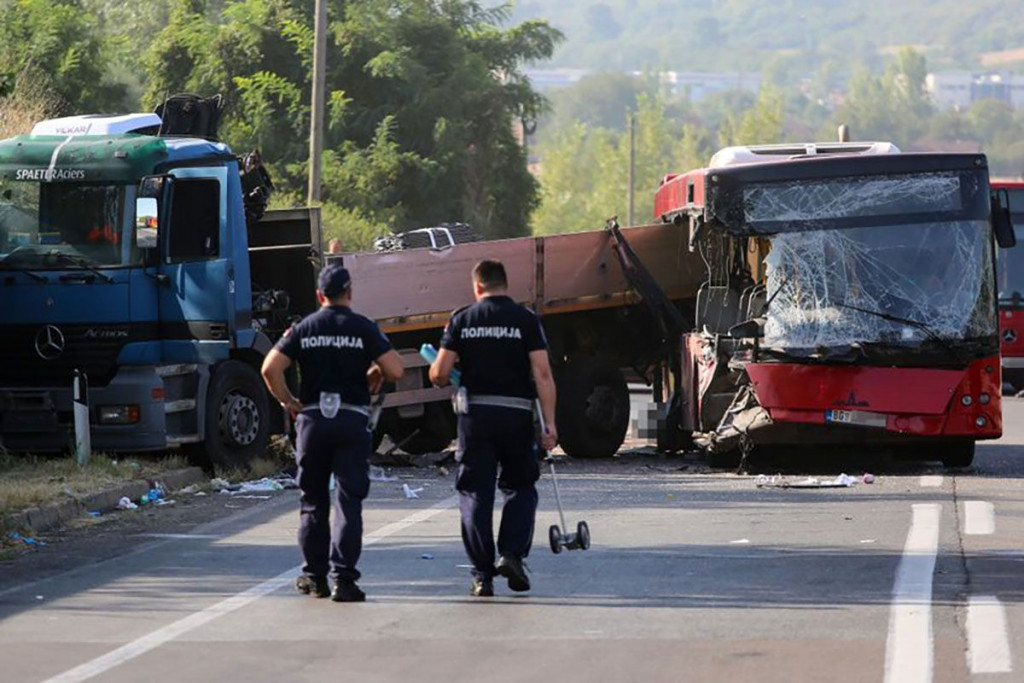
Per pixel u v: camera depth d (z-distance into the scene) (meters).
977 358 45.78
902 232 46.53
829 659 22.47
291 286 49.78
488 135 133.00
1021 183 94.69
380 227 112.62
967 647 23.05
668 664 22.31
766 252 47.72
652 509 38.00
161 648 23.70
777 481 43.69
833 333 45.94
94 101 108.50
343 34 127.31
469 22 139.50
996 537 32.81
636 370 57.12
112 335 43.84
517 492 27.52
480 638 24.08
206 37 126.88
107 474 41.38
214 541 33.81
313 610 26.28
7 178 44.41
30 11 107.31
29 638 24.42
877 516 36.16
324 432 27.02
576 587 27.91
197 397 44.56
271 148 124.25
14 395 44.25
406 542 33.12
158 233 43.97
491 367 27.14
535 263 52.12
